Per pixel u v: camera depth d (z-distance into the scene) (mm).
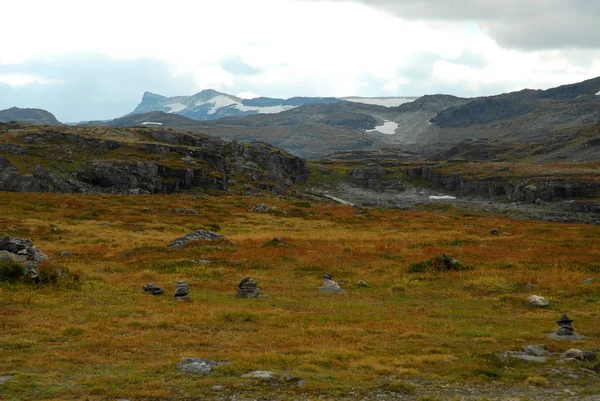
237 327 21578
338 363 16391
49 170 128750
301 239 58312
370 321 23516
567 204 178250
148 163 135375
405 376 15398
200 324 21922
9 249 32750
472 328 22516
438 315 25609
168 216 76375
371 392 13758
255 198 116875
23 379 14086
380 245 52906
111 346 17922
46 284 29516
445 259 39250
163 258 43469
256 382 14125
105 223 65562
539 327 22922
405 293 31969
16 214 66812
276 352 17656
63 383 13891
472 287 33250
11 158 131875
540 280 34719
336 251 48812
